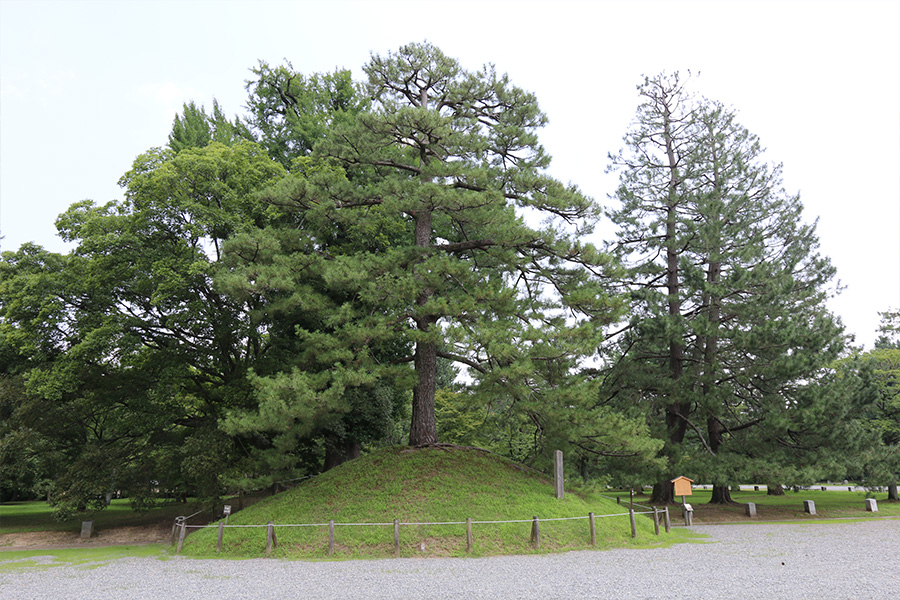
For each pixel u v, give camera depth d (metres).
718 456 25.83
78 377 22.66
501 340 17.67
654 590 10.70
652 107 32.16
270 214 23.30
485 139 20.23
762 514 27.14
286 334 24.80
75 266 23.58
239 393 22.89
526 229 18.88
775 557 14.73
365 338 19.12
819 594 10.27
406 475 18.89
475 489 18.27
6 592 12.01
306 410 17.53
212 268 21.27
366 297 19.02
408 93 23.34
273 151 31.05
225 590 11.48
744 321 28.28
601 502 20.81
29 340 22.86
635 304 29.41
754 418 29.31
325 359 19.06
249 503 27.41
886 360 37.31
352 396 25.38
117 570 14.58
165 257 22.41
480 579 11.95
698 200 29.44
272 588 11.53
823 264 30.31
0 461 23.48
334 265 19.20
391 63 22.22
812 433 25.64
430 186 18.16
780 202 31.56
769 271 27.86
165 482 24.61
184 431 25.80
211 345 24.73
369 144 21.53
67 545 21.12
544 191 20.33
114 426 26.34
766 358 26.91
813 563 13.76
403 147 23.20
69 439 26.88
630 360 30.47
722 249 29.47
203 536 17.81
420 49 22.16
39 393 22.89
